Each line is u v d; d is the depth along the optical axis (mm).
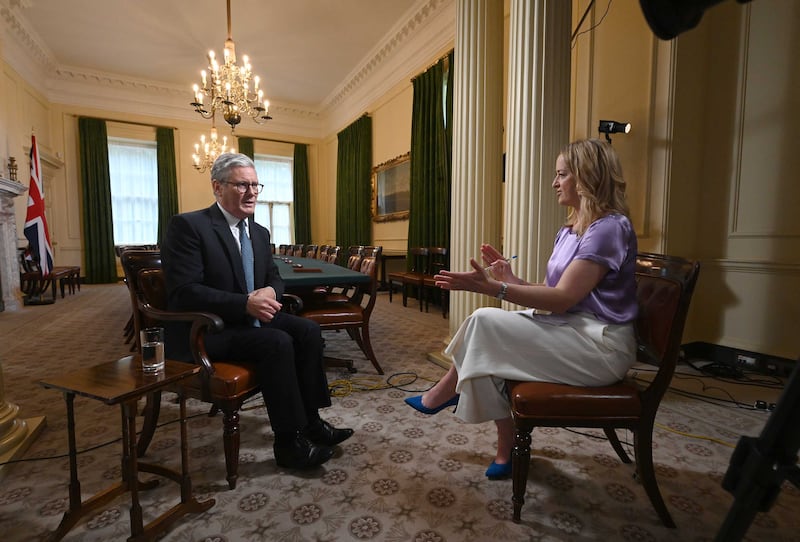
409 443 1797
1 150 5480
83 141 8172
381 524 1274
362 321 2732
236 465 1458
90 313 5012
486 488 1463
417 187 6207
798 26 2562
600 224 1301
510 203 2475
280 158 10109
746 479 556
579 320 1336
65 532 1181
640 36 2975
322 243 10578
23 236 6523
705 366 2805
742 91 2822
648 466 1254
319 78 8180
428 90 5891
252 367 1555
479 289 1307
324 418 2057
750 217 2807
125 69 7750
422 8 5582
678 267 1268
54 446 1765
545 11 2324
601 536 1221
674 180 2885
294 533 1235
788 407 524
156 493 1430
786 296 2635
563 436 1859
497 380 1406
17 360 3039
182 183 9133
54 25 6184
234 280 1808
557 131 2354
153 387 1124
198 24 6137
